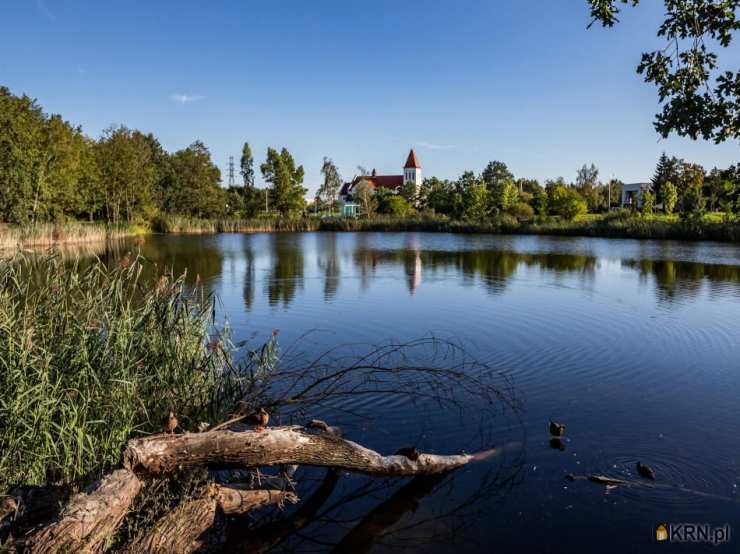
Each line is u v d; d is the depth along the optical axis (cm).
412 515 456
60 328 523
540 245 3678
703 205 5316
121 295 572
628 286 1750
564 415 653
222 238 4588
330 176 9612
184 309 612
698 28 461
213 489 434
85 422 447
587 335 1065
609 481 494
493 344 996
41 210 3809
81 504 347
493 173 10675
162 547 375
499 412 660
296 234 5341
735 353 931
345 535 432
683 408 675
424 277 1975
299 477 525
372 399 696
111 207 5469
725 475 506
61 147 3984
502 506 462
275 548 414
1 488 404
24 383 441
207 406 554
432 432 603
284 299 1500
